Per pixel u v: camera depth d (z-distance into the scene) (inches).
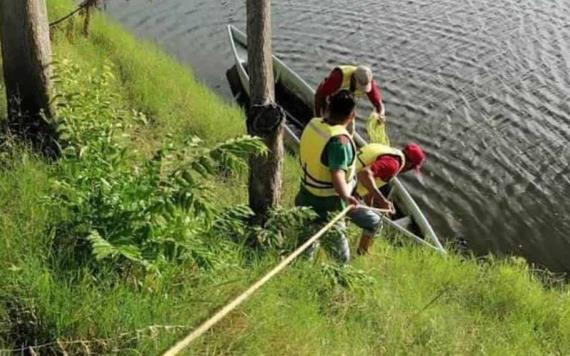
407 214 413.1
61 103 226.7
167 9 778.2
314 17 781.3
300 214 229.5
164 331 154.4
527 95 647.8
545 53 718.5
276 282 205.6
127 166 194.7
